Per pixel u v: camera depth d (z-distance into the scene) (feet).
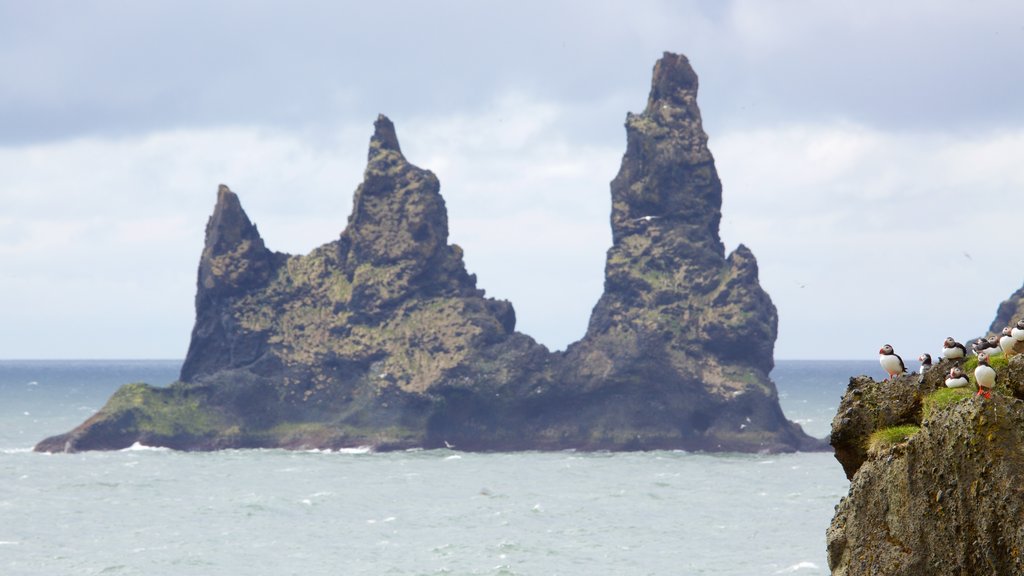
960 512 209.56
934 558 214.07
